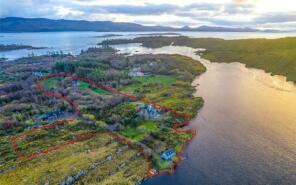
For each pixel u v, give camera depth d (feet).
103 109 531.50
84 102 572.10
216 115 522.47
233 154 377.50
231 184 316.60
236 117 510.17
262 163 354.54
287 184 313.12
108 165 345.92
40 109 536.83
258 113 528.22
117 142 402.72
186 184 317.42
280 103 586.45
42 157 360.89
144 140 409.90
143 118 485.97
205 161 362.12
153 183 319.88
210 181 321.93
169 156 369.30
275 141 411.13
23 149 382.01
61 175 323.16
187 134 437.99
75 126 456.45
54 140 408.05
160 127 456.04
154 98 613.11
